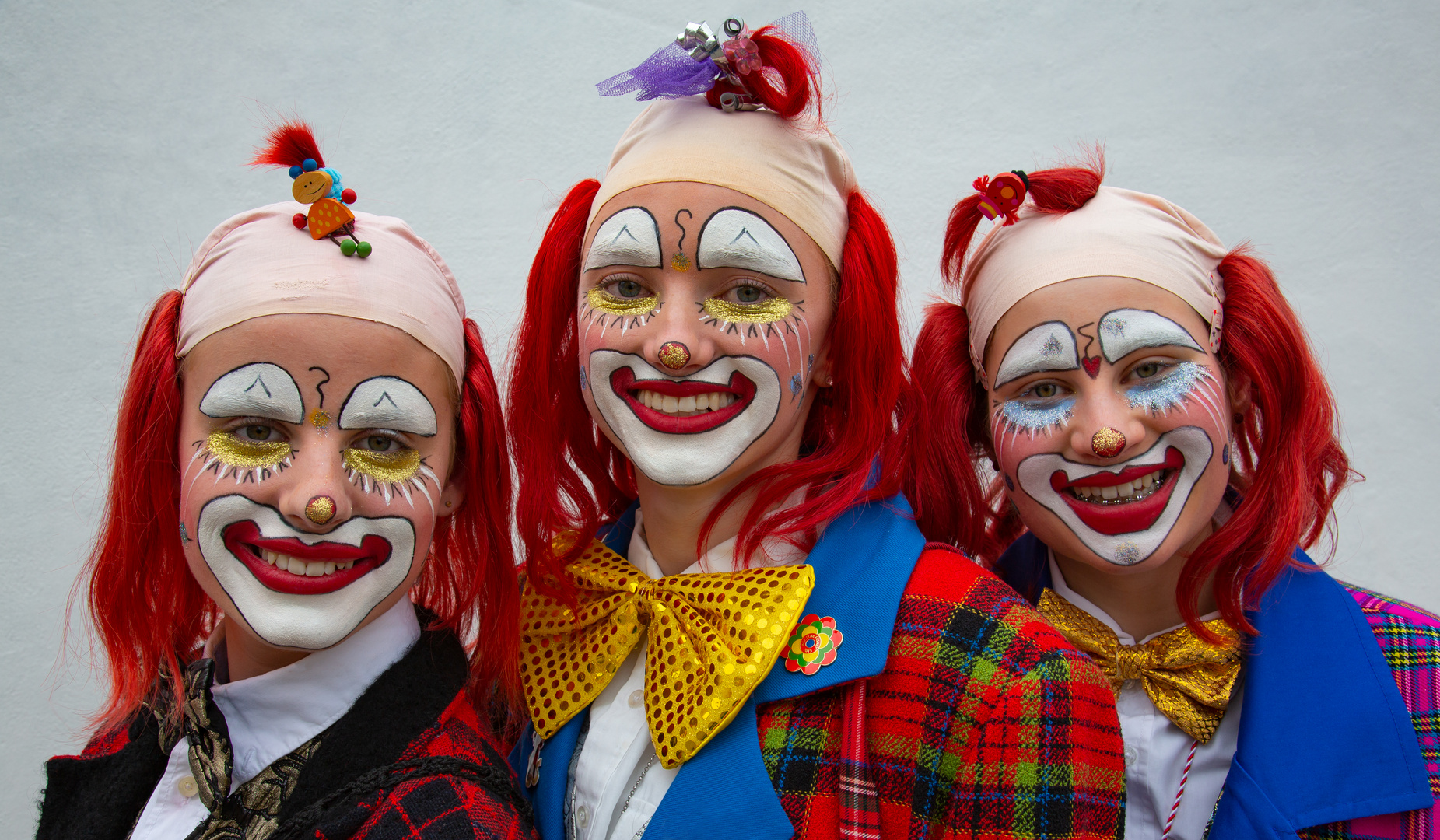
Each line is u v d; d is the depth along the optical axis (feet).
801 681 4.07
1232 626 4.99
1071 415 4.82
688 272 4.40
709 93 4.64
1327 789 4.52
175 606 4.53
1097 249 4.83
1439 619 4.84
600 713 4.55
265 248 4.17
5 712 7.89
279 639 4.04
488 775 4.03
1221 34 7.77
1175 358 4.79
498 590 4.73
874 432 4.64
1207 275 5.02
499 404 4.75
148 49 8.09
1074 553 4.99
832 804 3.89
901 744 3.91
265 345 4.03
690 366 4.36
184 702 4.21
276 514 4.06
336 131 8.23
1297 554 5.17
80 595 7.91
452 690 4.30
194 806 4.12
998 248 5.15
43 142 8.01
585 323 4.62
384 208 8.23
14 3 7.96
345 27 8.20
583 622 4.70
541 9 8.18
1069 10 7.92
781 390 4.46
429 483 4.35
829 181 4.70
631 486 5.60
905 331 6.55
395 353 4.18
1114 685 5.15
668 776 4.19
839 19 8.14
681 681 4.19
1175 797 4.93
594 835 4.20
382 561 4.22
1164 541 4.83
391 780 3.85
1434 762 4.50
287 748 4.11
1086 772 3.81
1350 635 4.80
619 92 4.66
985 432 5.62
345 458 4.15
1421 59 7.58
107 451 7.94
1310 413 5.09
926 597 4.17
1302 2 7.68
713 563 4.71
